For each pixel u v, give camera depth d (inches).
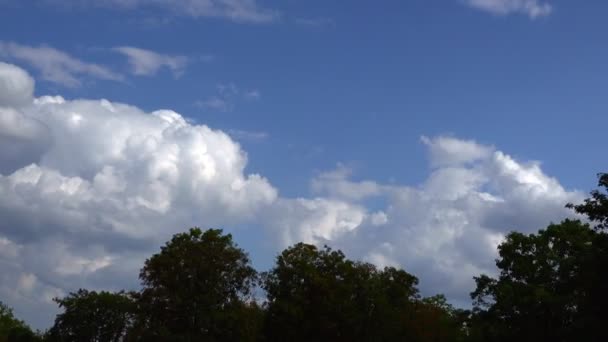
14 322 7017.7
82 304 5831.7
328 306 3580.2
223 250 3715.6
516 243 3046.3
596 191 2122.3
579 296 2605.8
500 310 2896.2
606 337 2026.3
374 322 3722.9
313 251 3801.7
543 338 2741.1
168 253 3688.5
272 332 3619.6
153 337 3491.6
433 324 3927.2
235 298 3690.9
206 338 3508.9
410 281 3998.5
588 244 2878.9
